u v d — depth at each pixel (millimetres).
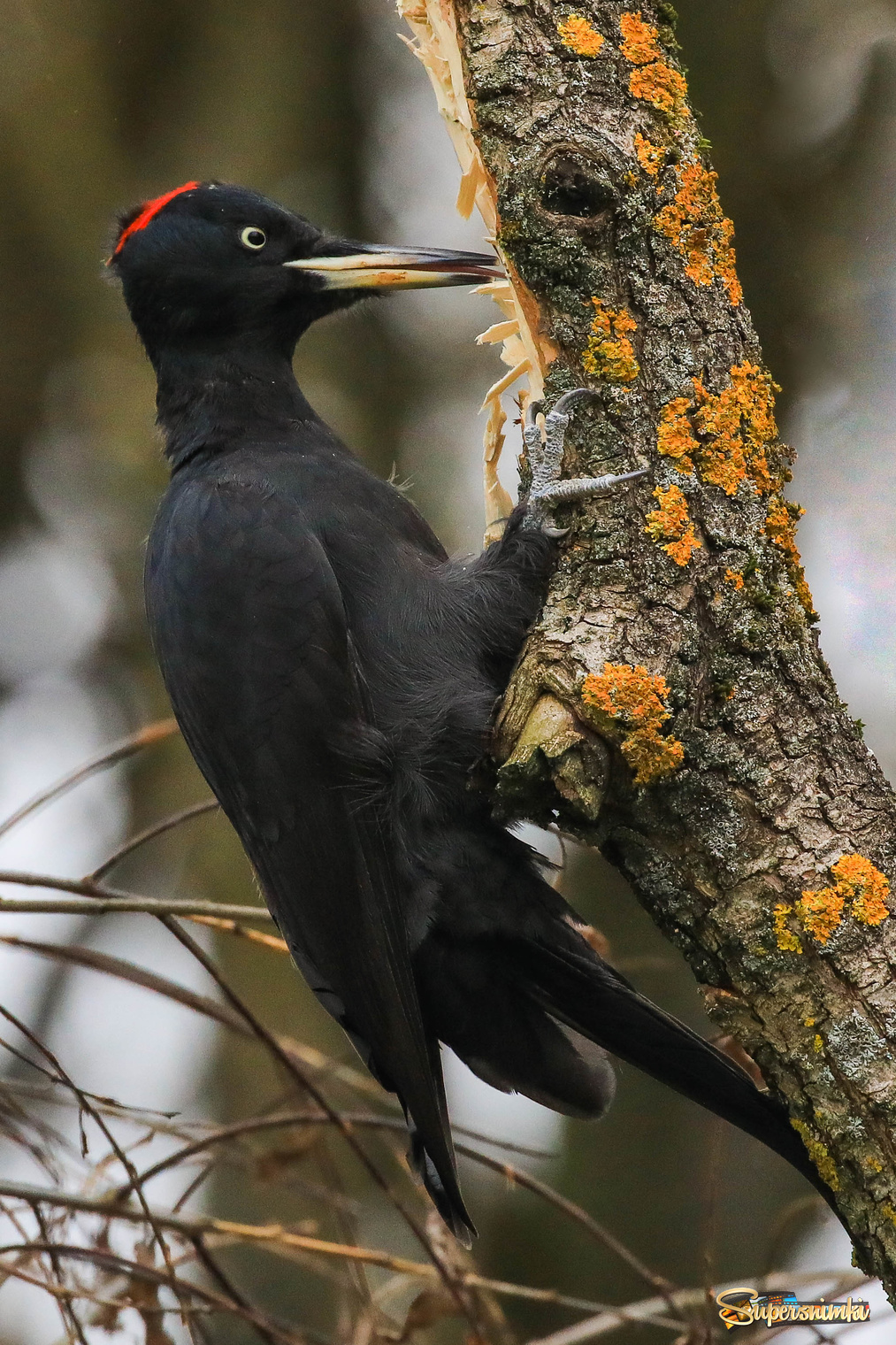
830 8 12992
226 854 13375
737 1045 8219
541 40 7285
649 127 7184
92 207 13766
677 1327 8594
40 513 14438
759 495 7105
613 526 7066
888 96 12836
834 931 6465
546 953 8039
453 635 8195
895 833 6641
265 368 9492
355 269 9461
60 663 14609
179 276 9461
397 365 14016
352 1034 8797
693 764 6734
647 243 7137
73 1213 8578
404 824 8234
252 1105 12688
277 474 8820
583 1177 12195
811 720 6824
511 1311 11859
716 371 7125
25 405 14141
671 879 6781
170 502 9094
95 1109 8227
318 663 8320
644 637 6840
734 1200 11883
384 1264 8844
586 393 7152
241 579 8469
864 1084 6297
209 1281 11562
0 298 13977
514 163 7223
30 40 13742
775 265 12844
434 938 8273
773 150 12953
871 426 12375
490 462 8867
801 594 7211
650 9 7375
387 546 8578
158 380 9719
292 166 13844
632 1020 7527
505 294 8523
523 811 6969
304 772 8328
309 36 13914
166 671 8828
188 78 13859
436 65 8047
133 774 14102
